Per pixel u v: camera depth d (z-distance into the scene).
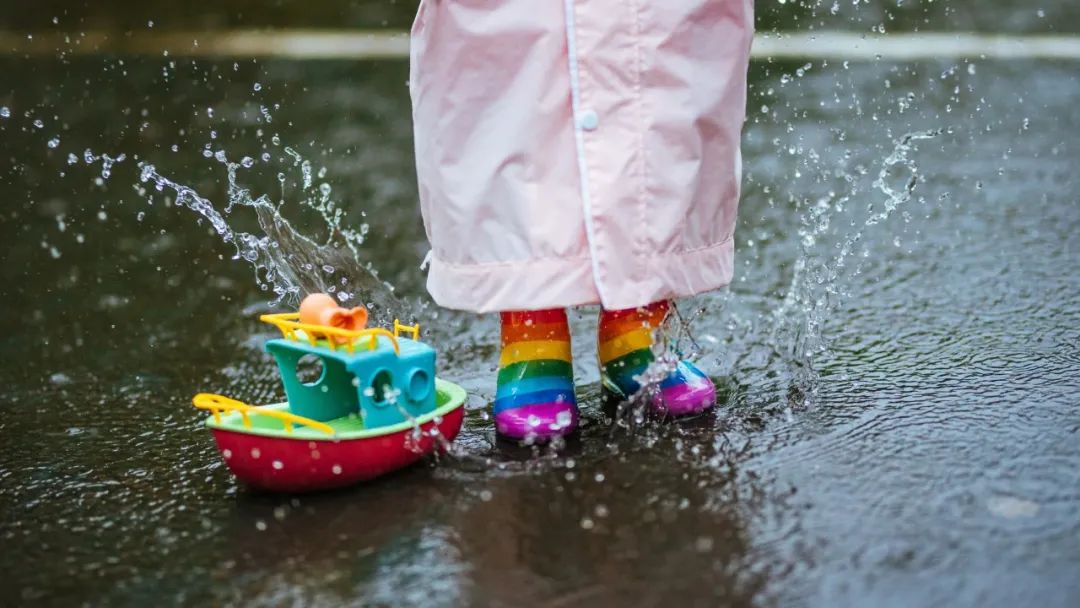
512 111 1.88
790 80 5.32
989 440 1.81
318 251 3.03
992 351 2.26
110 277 3.11
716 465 1.76
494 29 1.86
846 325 2.49
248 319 2.75
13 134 4.68
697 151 1.93
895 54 5.87
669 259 1.94
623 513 1.61
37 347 2.59
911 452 1.78
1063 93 5.06
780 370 2.22
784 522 1.56
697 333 2.47
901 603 1.35
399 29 7.03
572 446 1.88
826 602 1.36
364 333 1.74
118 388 2.31
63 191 3.96
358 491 1.73
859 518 1.56
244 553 1.56
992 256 3.00
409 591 1.43
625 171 1.89
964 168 3.98
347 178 4.04
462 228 1.93
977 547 1.47
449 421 1.82
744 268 2.99
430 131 1.95
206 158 4.29
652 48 1.88
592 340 2.49
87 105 5.14
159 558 1.56
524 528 1.58
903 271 2.90
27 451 2.00
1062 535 1.50
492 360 2.41
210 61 6.03
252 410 1.70
